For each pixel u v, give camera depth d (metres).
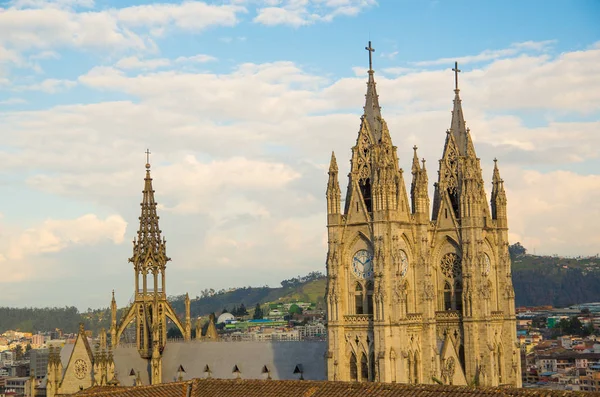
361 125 163.00
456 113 178.62
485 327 169.38
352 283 160.00
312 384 120.50
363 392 115.25
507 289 179.38
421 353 162.38
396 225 157.75
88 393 133.75
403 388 113.69
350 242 160.12
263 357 178.88
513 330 179.00
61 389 185.38
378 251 155.25
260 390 122.50
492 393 107.38
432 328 163.25
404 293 157.88
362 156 161.25
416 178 167.75
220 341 187.12
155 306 192.12
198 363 185.12
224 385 126.38
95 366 178.62
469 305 170.00
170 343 192.25
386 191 156.75
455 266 173.88
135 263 194.50
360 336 157.50
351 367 158.75
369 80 165.12
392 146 163.00
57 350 188.88
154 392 127.25
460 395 108.62
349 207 160.38
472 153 175.75
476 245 171.50
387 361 152.38
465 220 171.88
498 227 180.75
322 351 172.38
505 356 177.62
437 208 177.00
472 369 169.12
